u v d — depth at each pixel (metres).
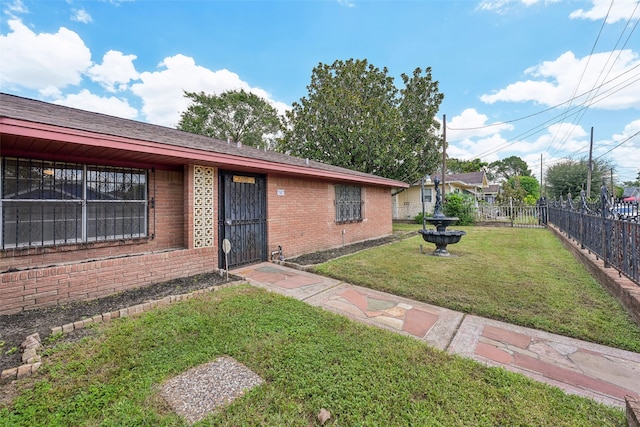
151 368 2.38
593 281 4.88
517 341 2.99
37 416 1.83
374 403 1.99
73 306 3.66
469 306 3.85
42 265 3.85
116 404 1.96
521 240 10.12
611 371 2.46
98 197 4.47
